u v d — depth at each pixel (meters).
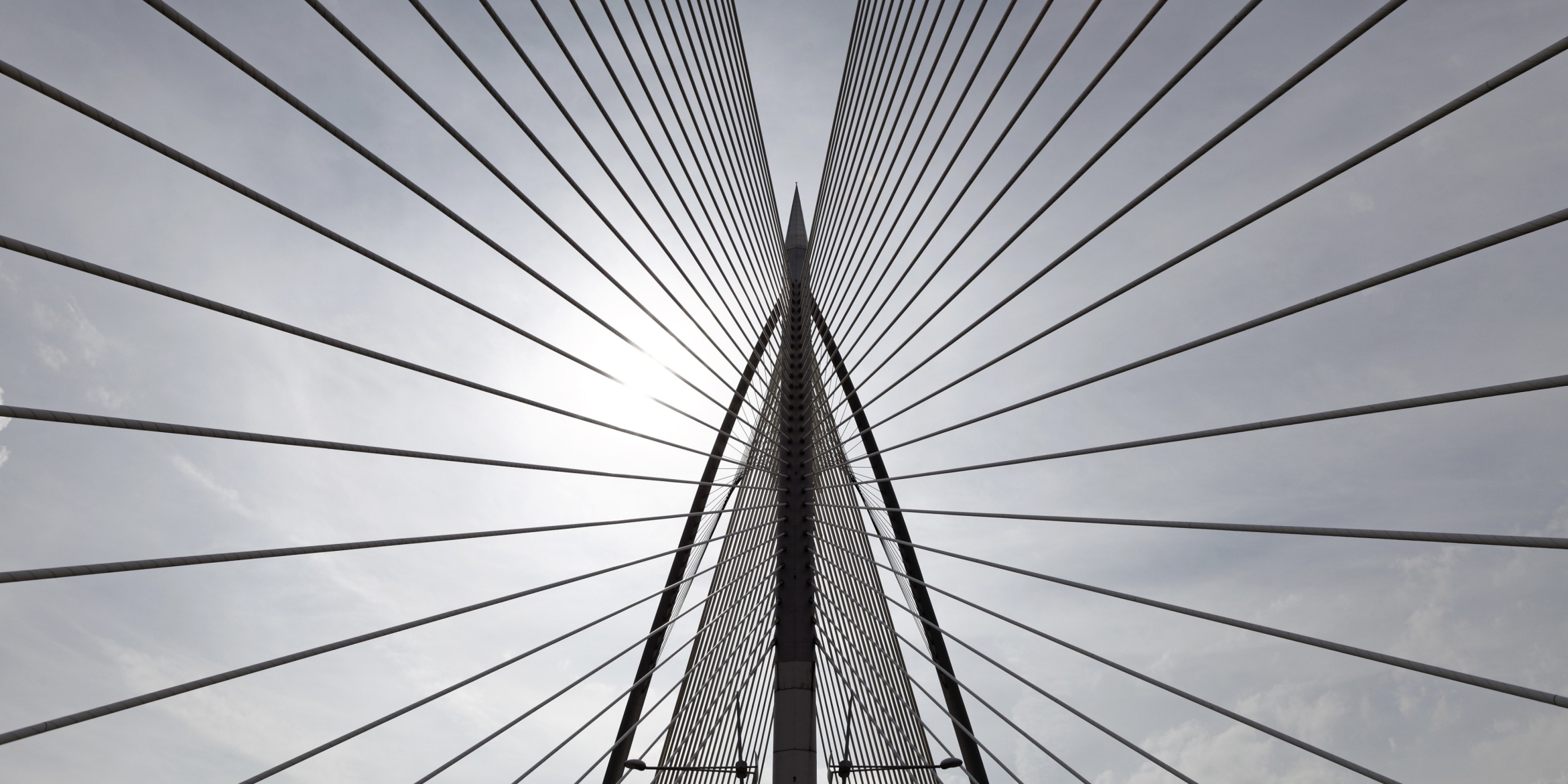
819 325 16.78
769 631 14.30
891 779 16.41
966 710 16.30
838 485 16.09
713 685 15.73
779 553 13.73
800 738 12.30
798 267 27.02
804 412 14.97
